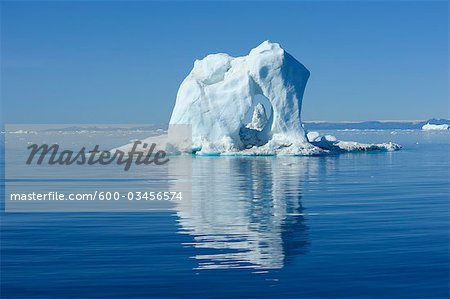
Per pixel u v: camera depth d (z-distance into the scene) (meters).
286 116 48.91
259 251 13.09
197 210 19.17
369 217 17.16
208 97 50.28
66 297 10.15
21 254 12.95
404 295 10.10
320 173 32.16
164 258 12.54
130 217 18.06
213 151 48.09
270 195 22.67
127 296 10.17
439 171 33.44
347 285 10.61
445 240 13.86
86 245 13.85
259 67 48.44
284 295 10.16
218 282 10.85
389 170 34.19
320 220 16.78
